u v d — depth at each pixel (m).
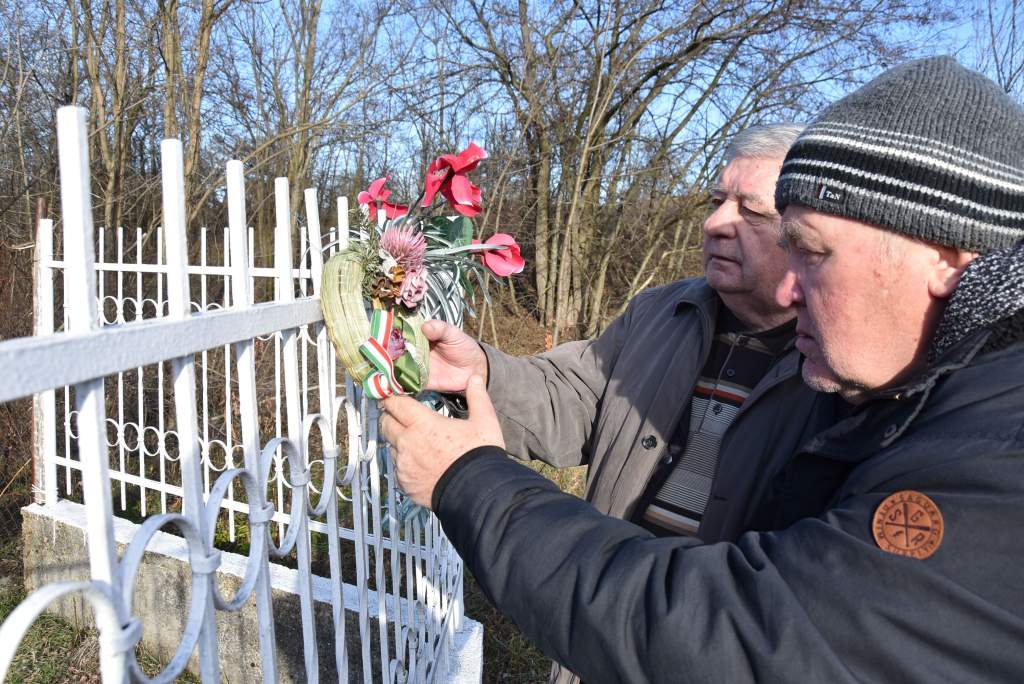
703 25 7.95
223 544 3.24
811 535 0.70
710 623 0.67
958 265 0.75
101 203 6.05
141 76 6.14
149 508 3.65
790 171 0.82
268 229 8.94
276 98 9.00
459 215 1.27
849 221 0.77
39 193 5.11
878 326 0.78
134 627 0.56
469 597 3.24
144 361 0.58
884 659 0.62
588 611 0.72
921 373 0.77
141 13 5.89
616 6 7.07
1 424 3.39
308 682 0.98
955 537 0.62
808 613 0.65
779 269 1.39
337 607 1.09
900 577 0.62
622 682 0.71
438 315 1.42
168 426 4.11
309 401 4.00
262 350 4.02
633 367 1.59
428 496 0.93
